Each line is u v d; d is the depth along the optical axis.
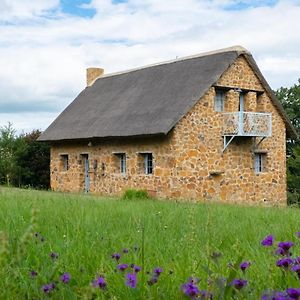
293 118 47.97
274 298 2.55
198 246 5.59
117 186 27.12
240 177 26.58
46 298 3.53
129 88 29.17
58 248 5.05
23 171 35.34
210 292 2.99
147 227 7.25
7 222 6.77
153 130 23.58
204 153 25.08
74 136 28.53
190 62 26.94
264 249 5.27
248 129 25.97
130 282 3.13
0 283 3.76
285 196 28.77
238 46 26.03
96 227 6.91
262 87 27.70
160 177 24.70
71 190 30.47
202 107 25.05
